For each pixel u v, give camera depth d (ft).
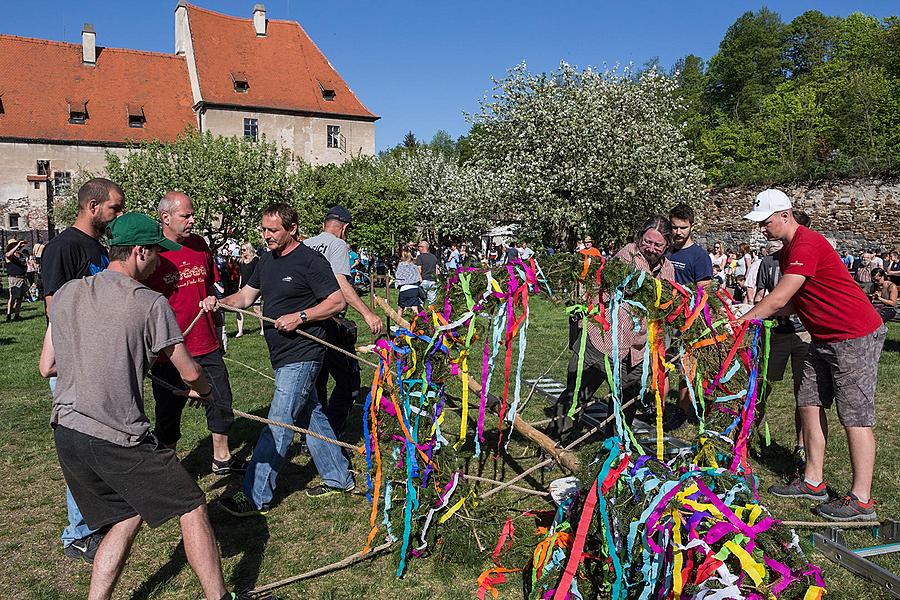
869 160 76.43
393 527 12.33
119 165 83.97
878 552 11.67
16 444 18.56
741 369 13.04
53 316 9.27
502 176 82.28
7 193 130.41
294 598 10.89
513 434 18.51
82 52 142.31
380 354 12.91
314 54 155.74
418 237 101.81
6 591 11.10
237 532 13.23
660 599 9.61
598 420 16.40
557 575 10.55
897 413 20.66
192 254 14.78
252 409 22.12
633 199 78.69
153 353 9.43
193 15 147.43
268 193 81.46
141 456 9.09
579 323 16.06
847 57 168.25
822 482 14.49
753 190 87.66
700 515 9.53
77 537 12.05
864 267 60.39
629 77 88.33
